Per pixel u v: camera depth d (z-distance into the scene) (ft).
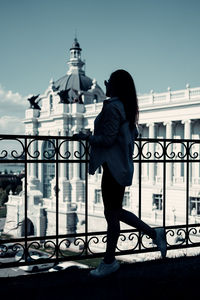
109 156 15.43
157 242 17.38
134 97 15.85
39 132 240.53
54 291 15.42
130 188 161.89
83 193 206.39
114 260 16.88
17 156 16.87
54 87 234.58
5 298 14.69
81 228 151.84
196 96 156.25
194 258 20.24
